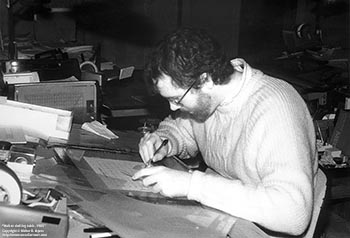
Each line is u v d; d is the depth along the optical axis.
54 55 2.82
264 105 1.59
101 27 4.21
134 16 4.31
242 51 4.60
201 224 1.44
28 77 2.31
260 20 4.59
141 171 1.58
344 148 2.80
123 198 1.54
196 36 1.53
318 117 3.03
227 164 1.73
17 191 1.38
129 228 1.38
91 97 2.26
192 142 2.05
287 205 1.48
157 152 1.91
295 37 3.92
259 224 1.50
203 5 4.51
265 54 4.61
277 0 4.57
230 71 1.60
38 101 2.19
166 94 1.55
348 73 3.50
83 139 2.04
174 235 1.37
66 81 2.25
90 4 4.11
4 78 2.29
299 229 1.51
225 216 1.50
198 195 1.53
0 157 1.62
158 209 1.49
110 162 1.81
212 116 1.75
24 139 1.83
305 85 3.23
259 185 1.54
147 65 1.55
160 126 2.12
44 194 1.50
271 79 1.68
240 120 1.65
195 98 1.56
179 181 1.54
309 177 1.53
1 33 3.39
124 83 3.00
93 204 1.49
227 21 4.56
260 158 1.57
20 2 3.11
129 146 2.02
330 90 3.23
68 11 3.95
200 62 1.49
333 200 2.84
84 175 1.67
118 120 2.66
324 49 3.93
